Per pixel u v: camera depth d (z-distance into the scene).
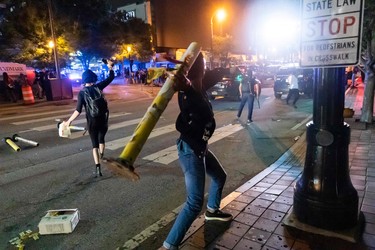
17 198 4.32
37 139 7.79
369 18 6.59
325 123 2.76
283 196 3.76
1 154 6.55
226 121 9.75
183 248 2.76
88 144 7.17
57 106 15.06
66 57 22.86
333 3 2.54
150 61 35.09
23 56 21.55
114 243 3.15
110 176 5.09
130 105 14.53
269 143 6.91
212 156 3.10
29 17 20.16
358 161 4.98
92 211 3.87
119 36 28.58
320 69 2.72
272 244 2.75
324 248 2.64
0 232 3.45
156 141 7.29
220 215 3.18
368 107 8.00
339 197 2.79
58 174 5.25
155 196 4.26
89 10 23.83
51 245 3.15
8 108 14.41
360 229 2.89
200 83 2.60
